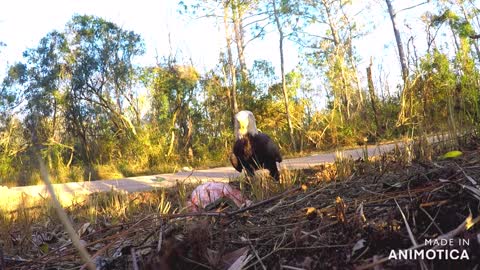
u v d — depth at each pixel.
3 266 2.54
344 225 2.20
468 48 10.40
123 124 22.20
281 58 20.64
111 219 4.38
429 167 3.42
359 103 20.06
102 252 2.56
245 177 6.36
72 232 1.05
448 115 6.82
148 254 2.21
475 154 4.00
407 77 15.88
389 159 5.24
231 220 2.72
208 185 4.03
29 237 3.59
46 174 1.03
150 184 9.08
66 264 2.52
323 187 3.63
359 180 3.83
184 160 19.95
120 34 22.97
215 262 1.97
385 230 2.07
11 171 17.98
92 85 23.06
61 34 23.19
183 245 2.00
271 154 6.48
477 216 2.05
